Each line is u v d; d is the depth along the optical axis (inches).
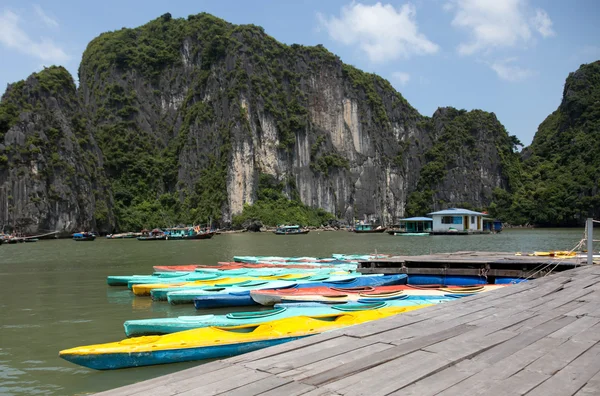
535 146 6466.5
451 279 961.5
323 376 274.7
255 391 253.8
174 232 3895.2
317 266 1201.4
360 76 6983.3
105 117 5526.6
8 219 3700.8
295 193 5777.6
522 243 2504.9
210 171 5378.9
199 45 6033.5
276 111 5836.6
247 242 3053.6
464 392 251.0
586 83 6087.6
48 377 477.4
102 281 1169.4
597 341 343.3
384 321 412.8
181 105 5930.1
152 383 270.7
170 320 577.9
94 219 4252.0
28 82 4163.4
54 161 3993.6
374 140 6702.8
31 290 1033.5
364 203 6432.1
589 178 5191.9
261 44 6067.9
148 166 5418.3
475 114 6560.0
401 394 248.7
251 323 577.0
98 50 6117.1
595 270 732.0
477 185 6141.7
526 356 309.3
